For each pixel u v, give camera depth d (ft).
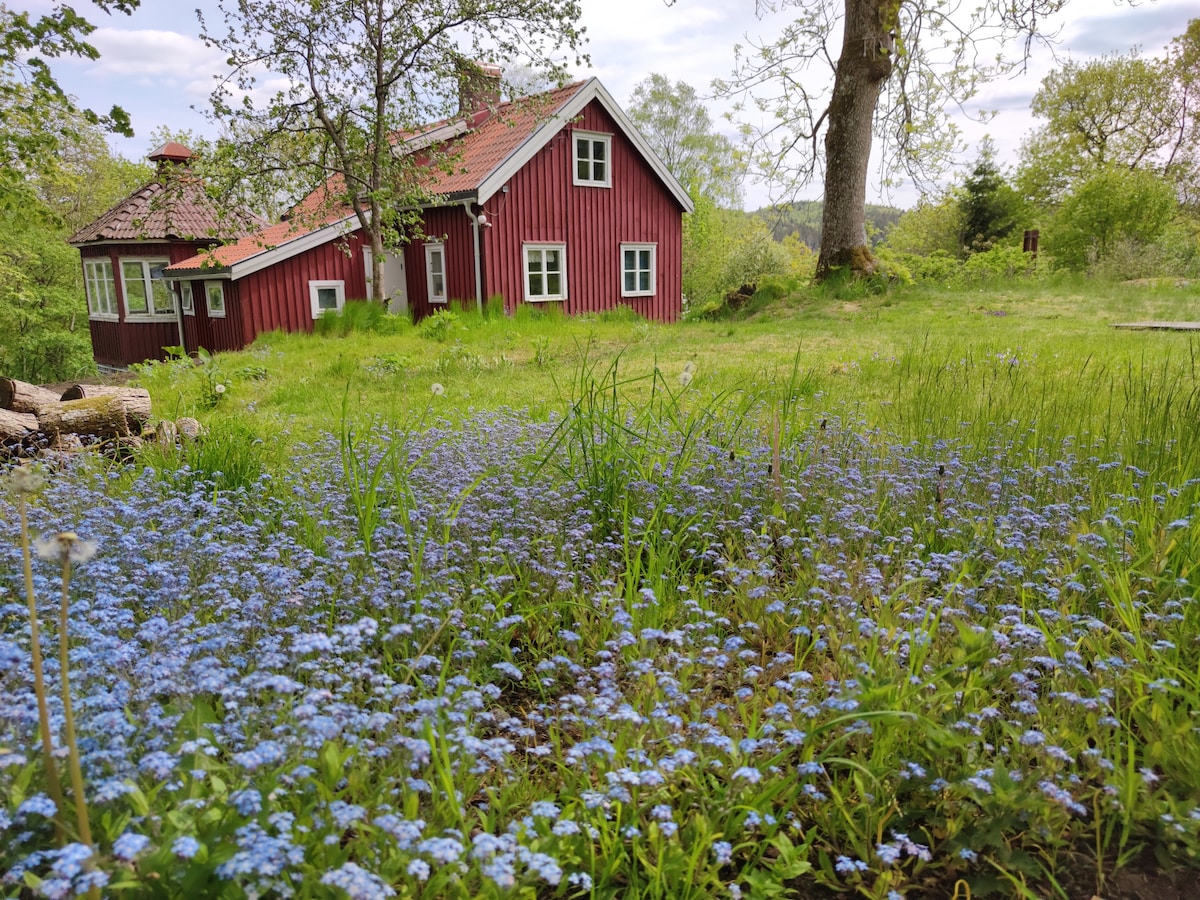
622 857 6.15
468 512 12.26
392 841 5.79
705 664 8.86
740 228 185.47
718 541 12.37
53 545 4.92
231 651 8.32
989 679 7.90
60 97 42.39
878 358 28.48
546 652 9.77
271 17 57.26
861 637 8.66
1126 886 6.25
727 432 16.48
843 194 55.77
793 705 7.81
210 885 5.08
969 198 124.77
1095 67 145.48
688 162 166.81
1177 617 8.05
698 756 6.93
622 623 8.50
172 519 11.43
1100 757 6.70
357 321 59.16
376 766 6.83
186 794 5.79
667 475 13.47
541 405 22.86
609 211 72.13
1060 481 12.67
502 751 6.81
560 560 11.29
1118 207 81.71
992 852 6.61
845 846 6.83
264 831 5.11
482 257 64.18
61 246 111.96
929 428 16.98
